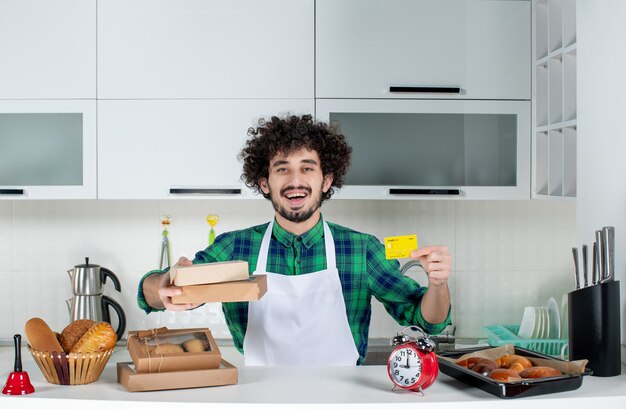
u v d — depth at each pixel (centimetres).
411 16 270
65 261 306
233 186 269
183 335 165
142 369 154
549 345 268
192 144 268
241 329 201
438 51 272
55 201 305
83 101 266
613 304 176
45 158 269
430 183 275
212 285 154
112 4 265
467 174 276
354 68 269
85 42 265
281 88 268
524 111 275
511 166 277
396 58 270
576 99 232
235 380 159
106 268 305
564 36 248
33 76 266
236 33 267
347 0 269
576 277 188
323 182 203
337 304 196
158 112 267
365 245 202
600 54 210
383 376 167
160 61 266
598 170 212
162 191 268
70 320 293
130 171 268
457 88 270
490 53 273
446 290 179
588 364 176
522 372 157
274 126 191
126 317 306
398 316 200
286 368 175
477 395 152
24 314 306
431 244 311
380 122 273
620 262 199
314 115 269
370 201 310
